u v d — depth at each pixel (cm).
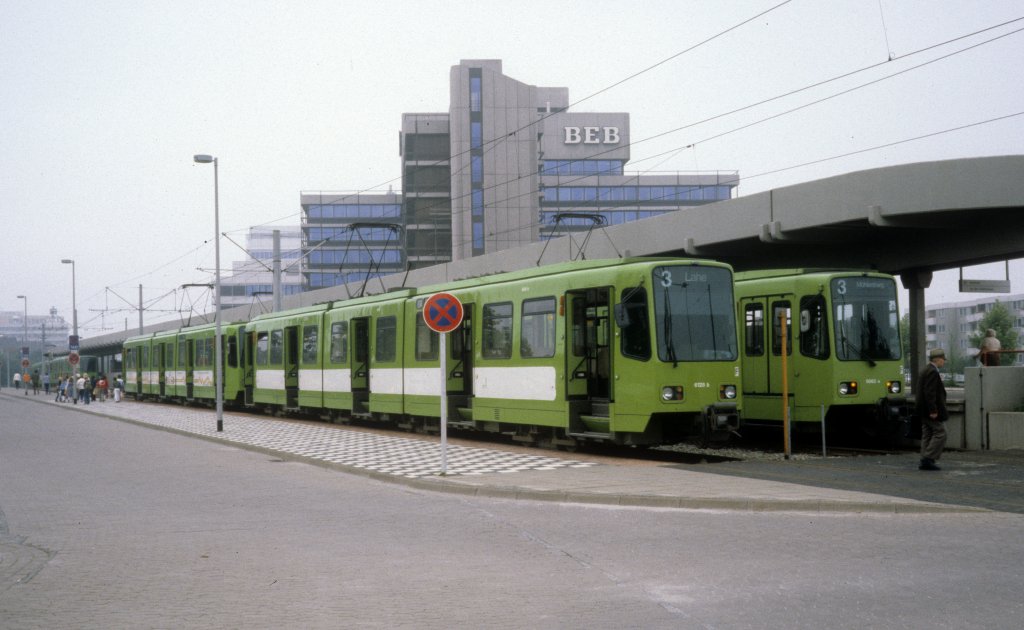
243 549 913
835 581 730
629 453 1853
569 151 11644
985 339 2059
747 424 2072
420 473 1521
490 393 2091
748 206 2255
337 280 10162
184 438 2608
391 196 10275
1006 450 1783
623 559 835
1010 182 1891
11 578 781
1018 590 696
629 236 2645
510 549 895
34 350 15362
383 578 770
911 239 2364
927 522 1019
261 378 3584
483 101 9038
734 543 904
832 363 1886
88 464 1844
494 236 8962
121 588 741
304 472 1667
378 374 2614
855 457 1709
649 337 1673
